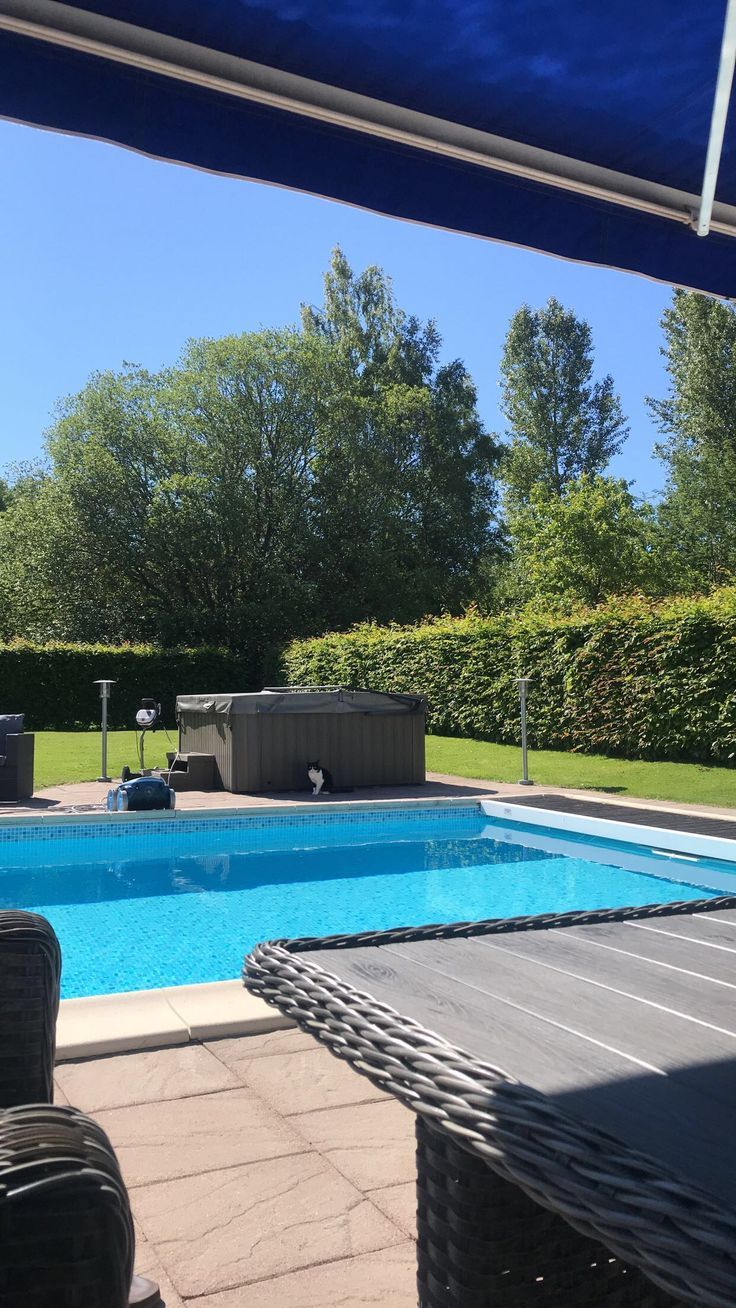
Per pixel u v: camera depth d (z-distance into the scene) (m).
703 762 13.19
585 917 2.04
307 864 8.95
